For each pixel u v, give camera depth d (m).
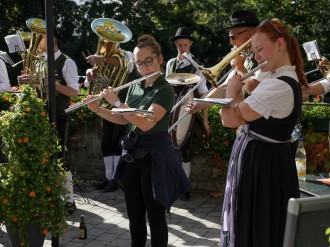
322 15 18.67
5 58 5.46
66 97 5.16
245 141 2.89
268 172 2.81
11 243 4.05
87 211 5.30
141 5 18.12
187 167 5.62
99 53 4.71
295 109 2.75
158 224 3.49
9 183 3.83
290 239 1.57
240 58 3.37
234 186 2.89
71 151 6.60
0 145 4.62
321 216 1.59
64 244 4.36
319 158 5.43
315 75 15.55
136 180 3.56
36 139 3.84
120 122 3.70
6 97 5.79
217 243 4.37
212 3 19.25
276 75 2.80
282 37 2.76
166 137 3.53
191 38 5.58
